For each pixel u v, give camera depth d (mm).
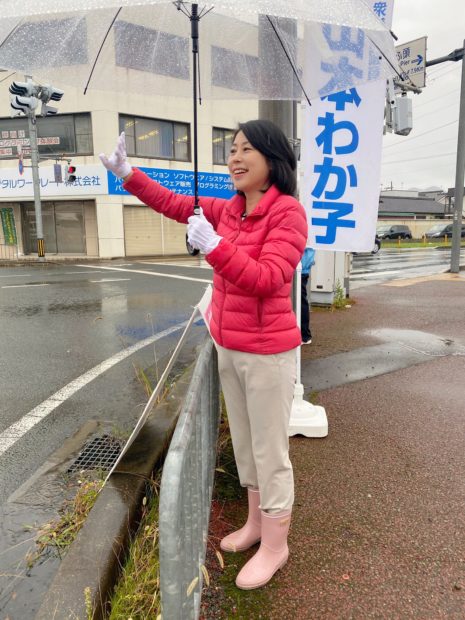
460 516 2301
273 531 1891
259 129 1710
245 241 1694
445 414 3496
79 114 19359
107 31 2342
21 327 6559
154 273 13734
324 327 6418
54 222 21141
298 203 1709
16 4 1680
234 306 1736
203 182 21391
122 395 3982
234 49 2736
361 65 2580
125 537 1977
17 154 20062
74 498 2480
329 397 3857
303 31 2666
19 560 2041
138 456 2559
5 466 2852
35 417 3555
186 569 1417
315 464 2805
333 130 3086
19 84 12930
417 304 8281
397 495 2479
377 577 1925
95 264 17516
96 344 5664
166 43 2619
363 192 3105
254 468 2006
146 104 19734
